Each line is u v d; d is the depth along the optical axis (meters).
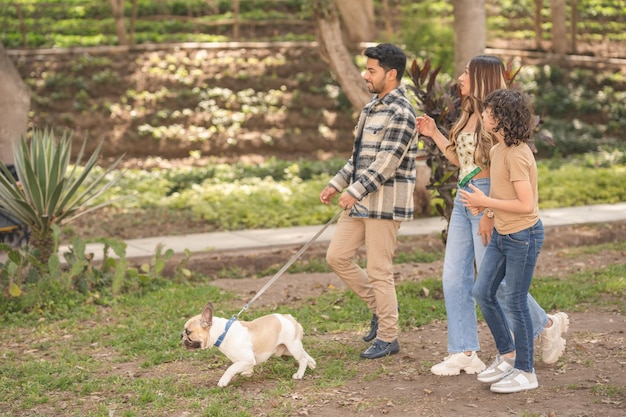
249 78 23.47
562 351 6.19
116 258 10.79
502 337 5.79
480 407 5.38
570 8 28.16
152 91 22.83
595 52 26.17
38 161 9.19
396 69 6.40
